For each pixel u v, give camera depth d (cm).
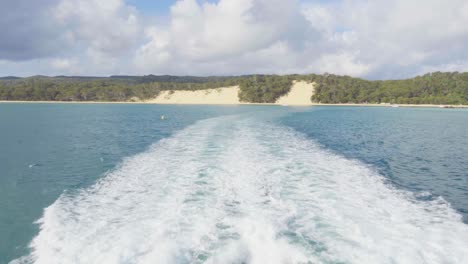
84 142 2234
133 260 602
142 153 1720
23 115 5459
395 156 1805
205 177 1153
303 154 1633
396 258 608
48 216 839
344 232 713
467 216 871
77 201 952
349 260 603
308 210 841
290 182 1098
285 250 636
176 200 916
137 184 1098
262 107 9031
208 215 802
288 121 4019
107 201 938
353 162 1531
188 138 2219
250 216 794
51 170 1402
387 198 972
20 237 753
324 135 2662
